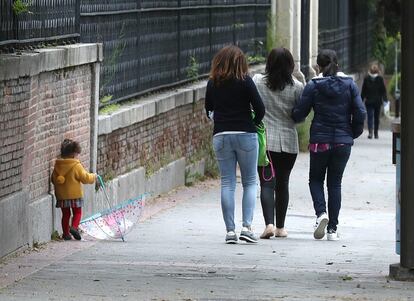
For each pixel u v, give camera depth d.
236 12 43.53
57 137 23.88
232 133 23.17
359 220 29.91
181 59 36.06
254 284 17.25
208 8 39.28
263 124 23.98
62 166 23.47
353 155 51.41
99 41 27.89
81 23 26.55
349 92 24.34
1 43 21.05
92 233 23.86
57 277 17.81
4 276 17.95
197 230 26.09
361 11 79.31
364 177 41.91
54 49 23.38
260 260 20.53
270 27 47.41
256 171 23.66
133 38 30.89
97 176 24.12
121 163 29.11
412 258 17.73
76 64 24.66
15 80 20.89
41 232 22.61
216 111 23.30
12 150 20.84
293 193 35.91
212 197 33.53
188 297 15.88
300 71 48.88
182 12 36.00
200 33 38.38
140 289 16.59
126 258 20.50
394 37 83.62
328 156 24.53
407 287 17.06
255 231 26.45
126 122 29.02
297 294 16.25
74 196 23.50
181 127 35.34
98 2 27.78
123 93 30.14
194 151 37.00
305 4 51.34
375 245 23.78
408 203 17.61
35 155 22.47
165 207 30.69
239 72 22.98
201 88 37.00
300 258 20.97
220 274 18.34
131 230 24.53
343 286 17.11
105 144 27.66
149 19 32.38
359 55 78.88
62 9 24.92
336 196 24.81
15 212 20.78
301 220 29.47
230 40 42.69
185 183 35.84
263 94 24.19
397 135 18.27
